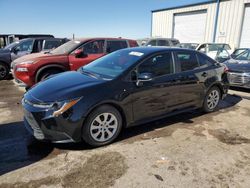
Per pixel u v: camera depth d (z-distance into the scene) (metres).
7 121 4.51
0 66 9.14
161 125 4.45
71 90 3.35
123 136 3.92
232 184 2.78
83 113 3.27
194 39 21.41
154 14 25.16
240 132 4.23
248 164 3.20
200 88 4.85
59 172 2.90
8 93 6.77
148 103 3.97
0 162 3.10
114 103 3.54
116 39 7.72
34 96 3.43
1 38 19.05
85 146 3.54
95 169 2.98
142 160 3.21
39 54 7.02
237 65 7.71
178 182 2.78
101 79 3.71
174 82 4.29
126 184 2.72
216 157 3.35
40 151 3.39
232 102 6.25
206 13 19.88
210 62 5.17
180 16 22.44
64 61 6.64
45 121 3.17
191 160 3.25
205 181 2.82
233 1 17.75
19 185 2.65
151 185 2.71
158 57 4.19
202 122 4.68
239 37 17.83
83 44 7.04
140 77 3.74
